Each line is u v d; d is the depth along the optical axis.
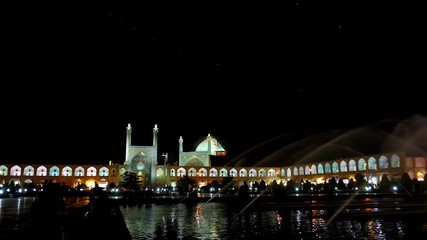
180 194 66.38
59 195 23.12
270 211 33.81
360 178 54.19
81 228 17.67
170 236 20.41
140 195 54.28
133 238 19.80
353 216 26.39
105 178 95.06
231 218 28.86
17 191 64.81
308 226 23.42
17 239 14.54
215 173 100.25
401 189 49.16
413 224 23.58
